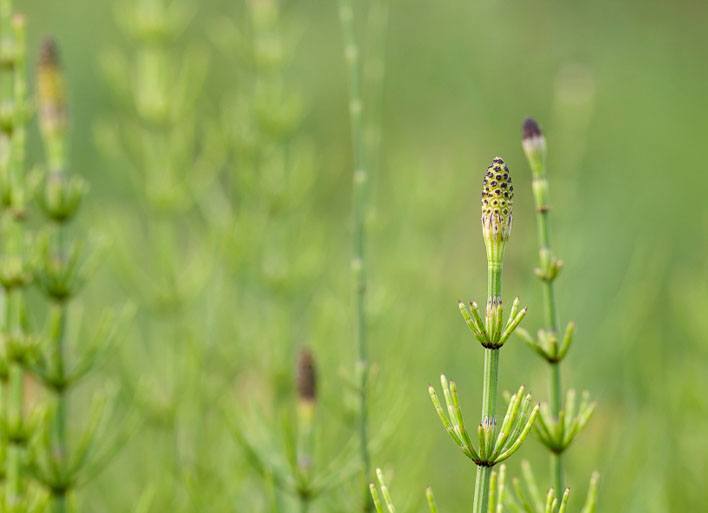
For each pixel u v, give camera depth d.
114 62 1.26
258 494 1.13
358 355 1.00
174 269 1.16
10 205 0.98
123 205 1.57
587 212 1.61
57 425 1.00
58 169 1.00
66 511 1.00
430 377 1.22
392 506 0.85
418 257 1.31
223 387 1.15
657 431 1.16
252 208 1.25
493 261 0.84
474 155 1.81
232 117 1.27
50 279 0.99
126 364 1.12
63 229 1.00
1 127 0.98
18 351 0.97
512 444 0.85
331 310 1.14
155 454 1.12
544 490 1.08
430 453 1.17
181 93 1.25
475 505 0.85
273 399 1.15
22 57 0.98
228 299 1.17
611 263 1.50
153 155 1.21
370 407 1.05
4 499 0.98
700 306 1.26
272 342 1.16
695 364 1.22
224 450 1.12
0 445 0.98
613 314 1.23
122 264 1.16
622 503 1.11
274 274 1.17
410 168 1.38
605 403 1.25
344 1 1.03
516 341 1.18
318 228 1.24
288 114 1.26
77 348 1.11
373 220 1.18
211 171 1.26
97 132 1.23
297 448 1.01
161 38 1.26
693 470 1.16
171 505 1.08
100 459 1.01
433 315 1.27
